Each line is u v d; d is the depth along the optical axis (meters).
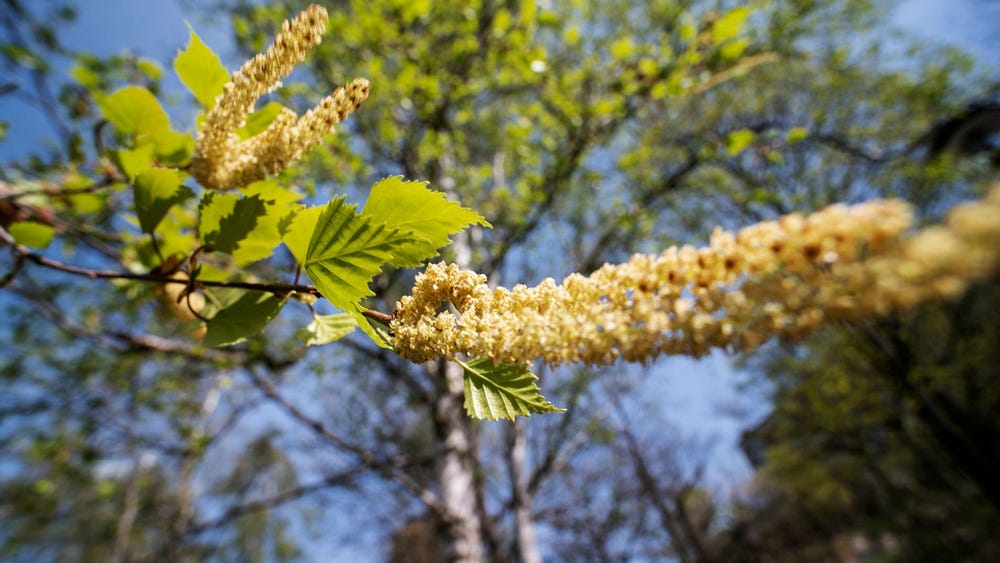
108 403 8.77
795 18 6.78
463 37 6.99
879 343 12.84
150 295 3.11
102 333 6.03
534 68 5.91
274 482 14.97
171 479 12.76
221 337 1.61
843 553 18.78
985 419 12.89
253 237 1.67
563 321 1.14
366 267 1.47
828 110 12.91
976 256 0.58
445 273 1.34
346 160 5.49
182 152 2.17
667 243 8.08
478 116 9.06
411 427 11.29
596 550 13.54
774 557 19.88
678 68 5.46
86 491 9.91
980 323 12.22
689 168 7.10
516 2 7.45
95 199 2.85
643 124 9.86
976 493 14.32
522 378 1.47
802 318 0.85
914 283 0.66
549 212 8.38
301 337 1.84
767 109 13.02
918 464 16.08
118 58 4.80
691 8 7.65
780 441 17.44
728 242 1.00
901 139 12.17
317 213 1.61
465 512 6.44
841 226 0.83
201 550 12.61
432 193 1.50
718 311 0.98
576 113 6.16
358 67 6.64
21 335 7.94
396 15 6.03
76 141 2.69
